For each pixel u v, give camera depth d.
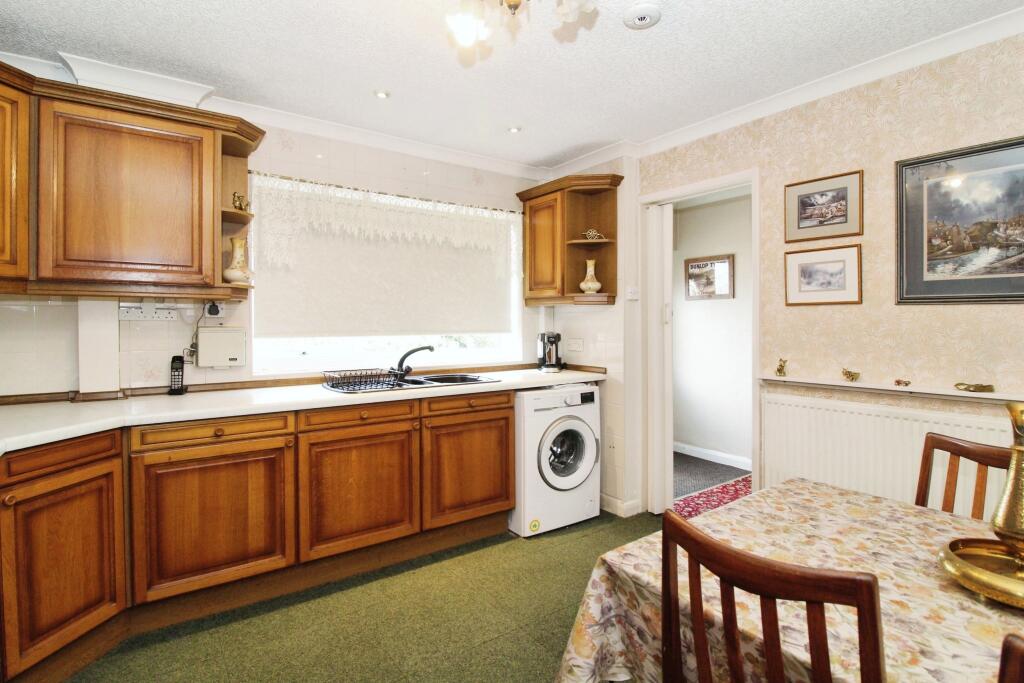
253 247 2.78
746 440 4.46
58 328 2.37
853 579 0.67
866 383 2.37
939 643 0.86
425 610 2.25
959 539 1.19
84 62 2.23
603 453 3.57
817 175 2.55
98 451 1.88
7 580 1.58
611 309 3.49
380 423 2.60
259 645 2.00
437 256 3.42
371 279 3.15
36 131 2.02
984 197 2.05
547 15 1.92
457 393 2.85
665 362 3.52
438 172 3.42
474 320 3.58
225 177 2.67
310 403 2.37
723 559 0.81
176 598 2.13
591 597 1.17
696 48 2.18
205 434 2.14
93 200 2.12
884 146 2.32
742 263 4.43
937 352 2.19
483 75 2.41
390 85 2.51
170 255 2.27
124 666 1.87
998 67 2.01
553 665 1.89
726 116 2.88
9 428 1.73
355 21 1.97
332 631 2.09
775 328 2.72
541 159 3.67
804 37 2.11
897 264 2.29
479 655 1.94
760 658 0.87
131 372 2.51
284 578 2.39
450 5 1.87
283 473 2.31
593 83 2.50
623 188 3.39
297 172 2.91
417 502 2.72
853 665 0.80
